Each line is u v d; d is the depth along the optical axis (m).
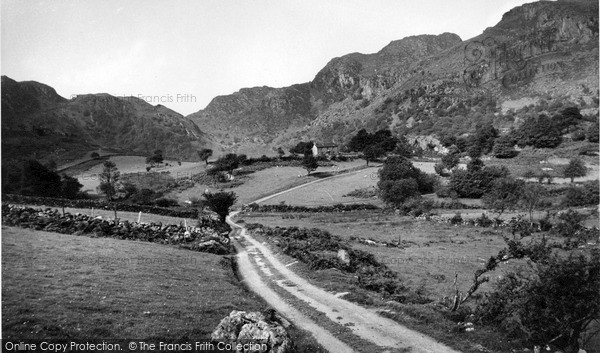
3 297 23.61
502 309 27.27
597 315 23.89
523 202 96.12
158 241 52.50
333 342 24.70
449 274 45.69
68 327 21.48
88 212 74.25
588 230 69.31
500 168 137.38
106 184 136.25
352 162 193.25
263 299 33.66
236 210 124.31
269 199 135.00
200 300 29.20
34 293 25.16
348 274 42.28
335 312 30.05
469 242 69.69
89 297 26.08
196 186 160.62
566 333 24.78
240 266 47.03
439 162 180.50
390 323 27.84
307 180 156.50
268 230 75.69
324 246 56.19
